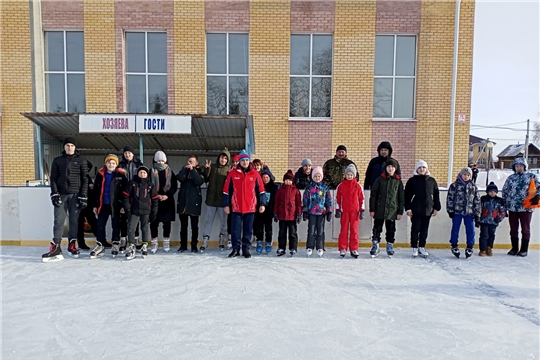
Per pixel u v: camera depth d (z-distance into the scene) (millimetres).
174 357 2697
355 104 10016
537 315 3613
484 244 6109
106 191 5719
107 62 9891
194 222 6023
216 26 9859
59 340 2973
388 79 10188
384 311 3623
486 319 3492
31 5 9797
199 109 9992
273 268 5109
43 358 2705
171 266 5156
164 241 6059
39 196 6449
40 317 3424
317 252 6047
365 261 5613
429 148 10055
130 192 5480
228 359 2668
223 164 6113
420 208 5789
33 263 5305
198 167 6211
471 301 3965
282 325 3250
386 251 6164
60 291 4121
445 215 6602
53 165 5500
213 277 4648
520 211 6051
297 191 5816
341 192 5891
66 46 10078
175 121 6684
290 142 10062
